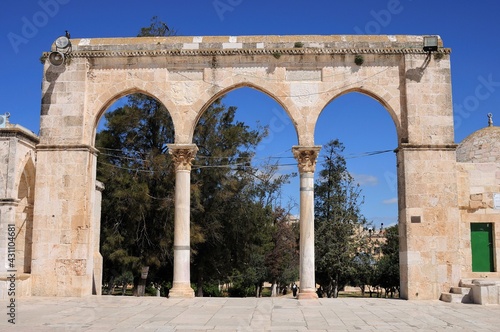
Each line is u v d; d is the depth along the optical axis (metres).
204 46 30.56
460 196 30.30
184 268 29.39
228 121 55.88
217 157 50.78
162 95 30.56
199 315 22.25
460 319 21.27
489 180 30.50
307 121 30.12
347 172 60.19
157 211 48.97
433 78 30.09
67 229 29.41
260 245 58.66
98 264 35.34
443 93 29.98
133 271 48.91
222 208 52.91
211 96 30.45
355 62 30.42
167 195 49.12
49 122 30.25
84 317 21.50
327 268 57.09
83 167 29.80
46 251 29.31
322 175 60.72
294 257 78.06
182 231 29.70
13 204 29.75
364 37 30.97
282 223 71.81
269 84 30.39
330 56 30.44
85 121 30.44
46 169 29.88
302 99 30.30
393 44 30.30
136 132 51.97
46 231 29.44
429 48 29.75
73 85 30.48
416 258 28.84
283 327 19.19
